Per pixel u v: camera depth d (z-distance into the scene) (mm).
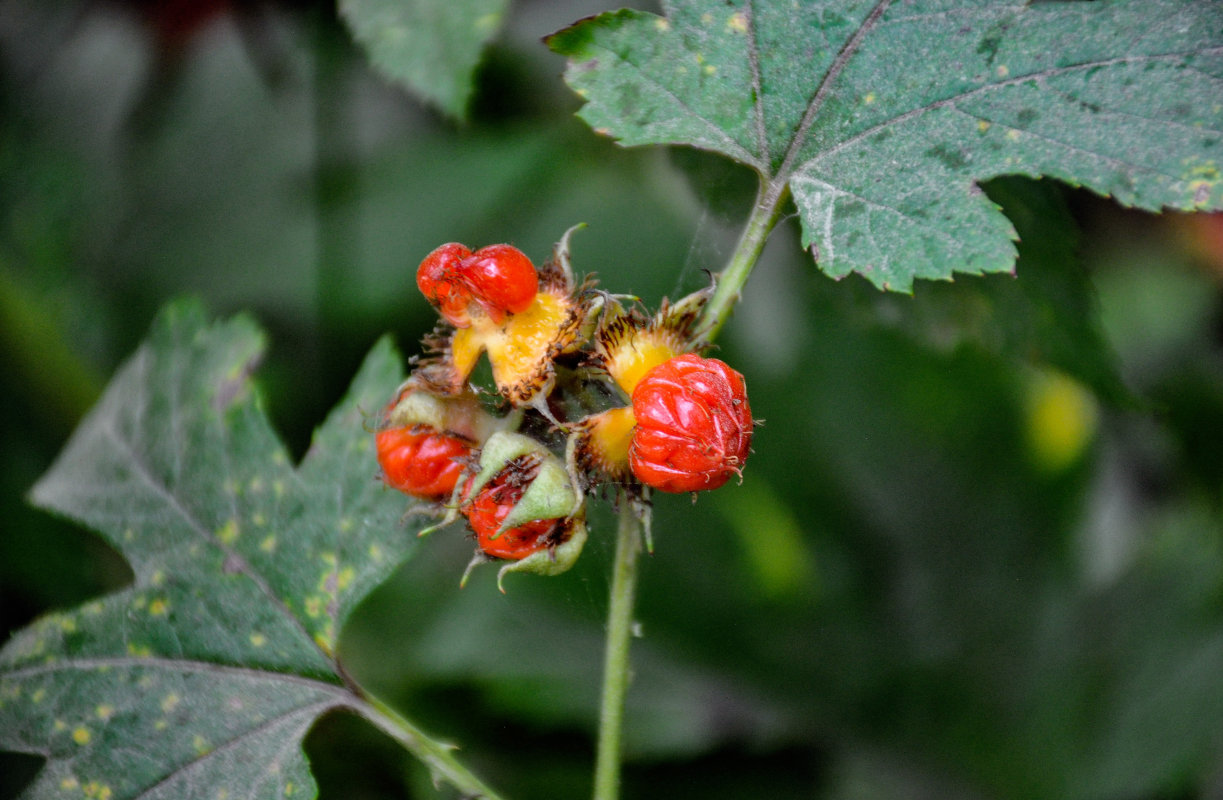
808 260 380
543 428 341
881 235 339
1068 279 363
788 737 413
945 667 422
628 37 346
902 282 337
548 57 416
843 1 343
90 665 354
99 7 413
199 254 423
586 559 387
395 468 344
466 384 343
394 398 344
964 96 341
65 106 419
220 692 352
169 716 351
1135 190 335
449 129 424
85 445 369
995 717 419
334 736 392
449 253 340
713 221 376
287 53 411
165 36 416
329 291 417
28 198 417
